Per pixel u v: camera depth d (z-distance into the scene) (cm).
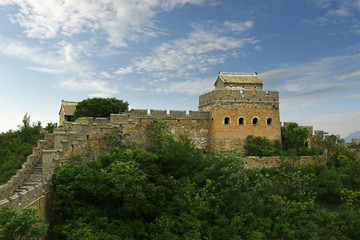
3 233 1784
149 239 2805
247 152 4478
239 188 3466
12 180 2831
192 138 4550
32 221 1867
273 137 4641
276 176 3962
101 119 3950
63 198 2789
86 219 2708
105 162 3369
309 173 4125
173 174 3656
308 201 3578
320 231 3244
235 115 4506
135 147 3916
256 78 5025
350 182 4134
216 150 4181
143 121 4288
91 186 2884
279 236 3178
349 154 4941
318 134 5262
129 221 2886
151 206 2984
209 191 3425
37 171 3188
